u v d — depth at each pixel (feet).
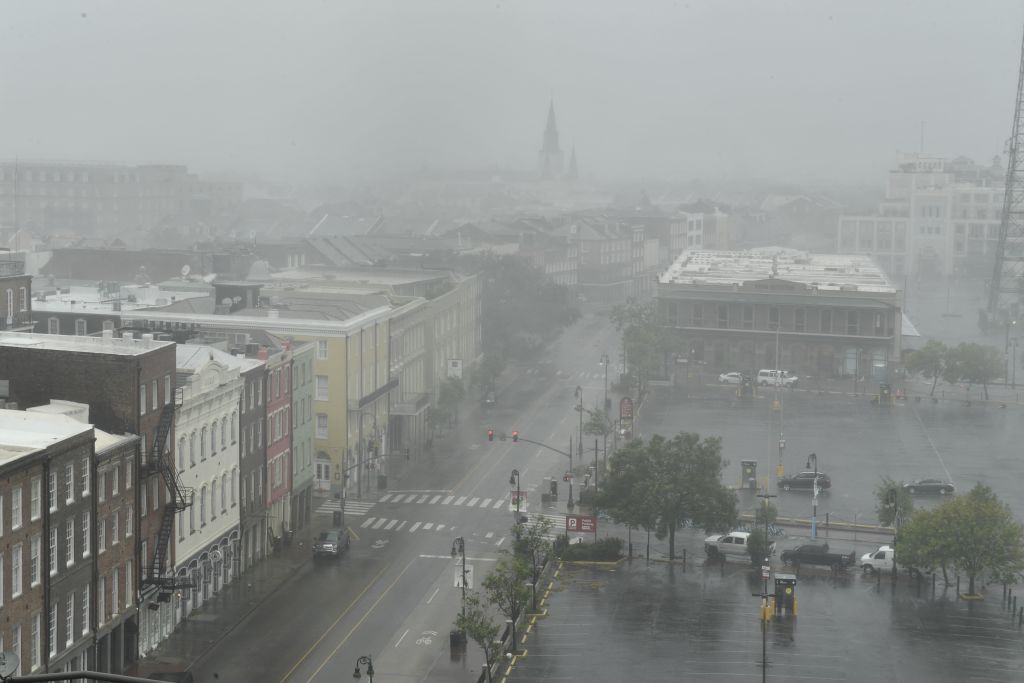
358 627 354.95
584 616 362.33
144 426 329.11
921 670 317.83
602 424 563.48
